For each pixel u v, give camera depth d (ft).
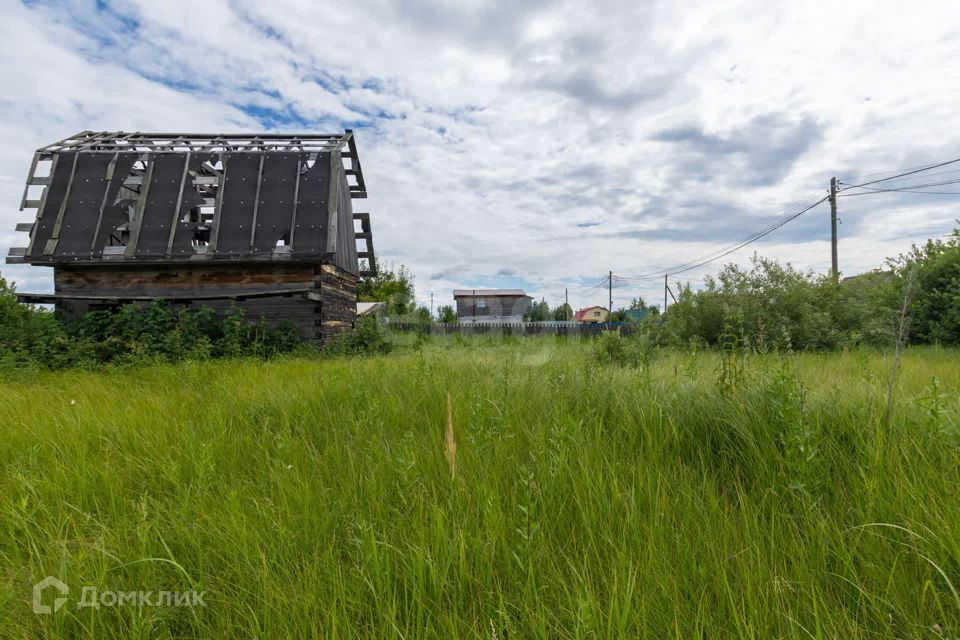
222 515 7.43
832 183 69.72
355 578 5.82
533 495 7.60
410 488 8.00
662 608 5.11
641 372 15.26
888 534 6.30
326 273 50.78
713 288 45.16
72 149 51.93
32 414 14.57
